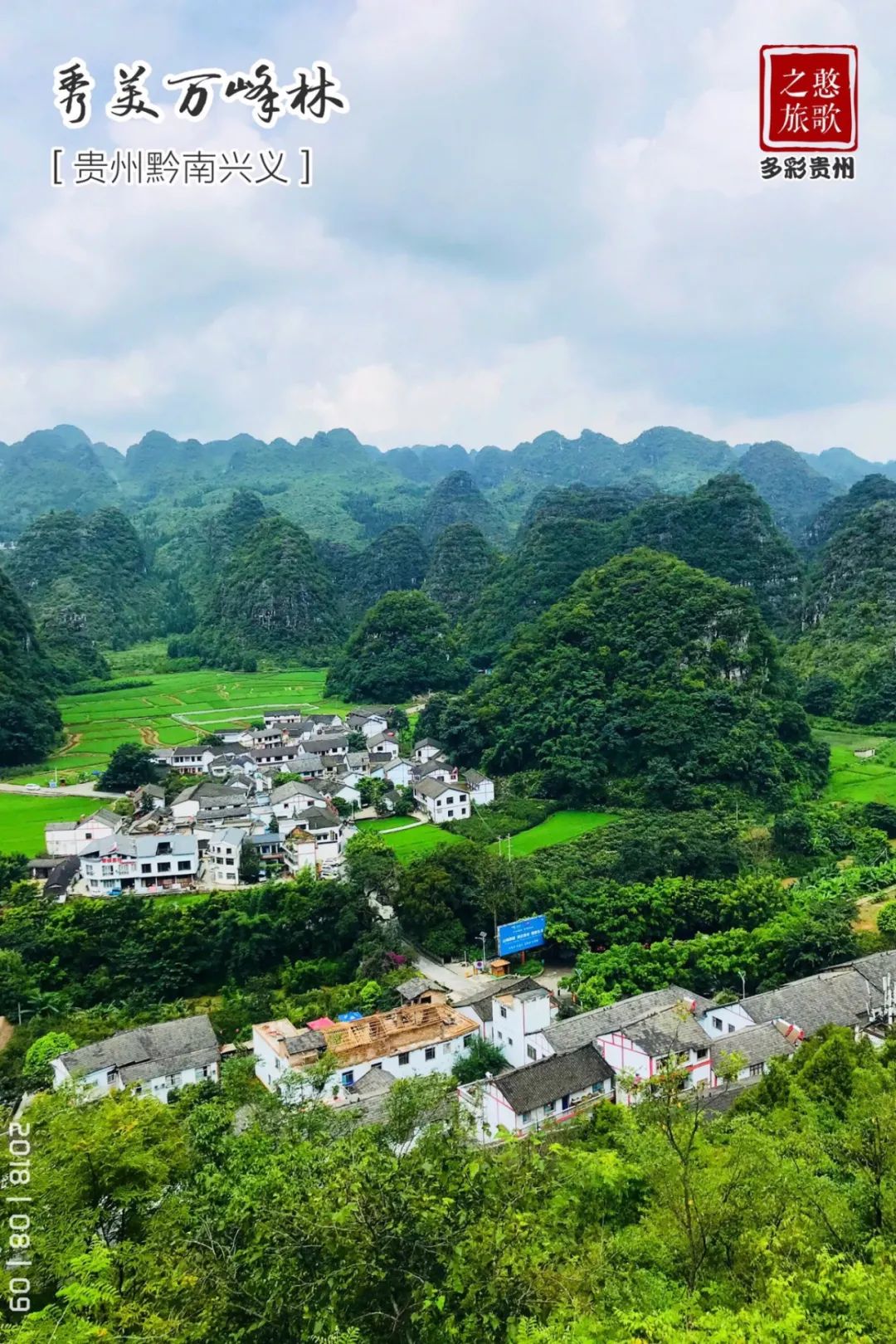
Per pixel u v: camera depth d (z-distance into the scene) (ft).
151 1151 92.63
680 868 258.57
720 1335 51.88
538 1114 143.54
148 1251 75.61
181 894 266.77
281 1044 164.66
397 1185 63.57
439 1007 184.34
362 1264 58.23
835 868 275.80
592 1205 87.56
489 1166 67.97
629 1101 129.39
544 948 232.73
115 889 269.85
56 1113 98.94
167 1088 168.04
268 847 288.10
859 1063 124.77
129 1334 62.75
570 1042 162.91
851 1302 57.47
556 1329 53.57
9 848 297.74
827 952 200.44
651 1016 159.02
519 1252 59.93
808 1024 166.50
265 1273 62.54
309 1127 105.60
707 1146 86.79
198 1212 80.59
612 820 323.98
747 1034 158.61
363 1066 161.38
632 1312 55.62
